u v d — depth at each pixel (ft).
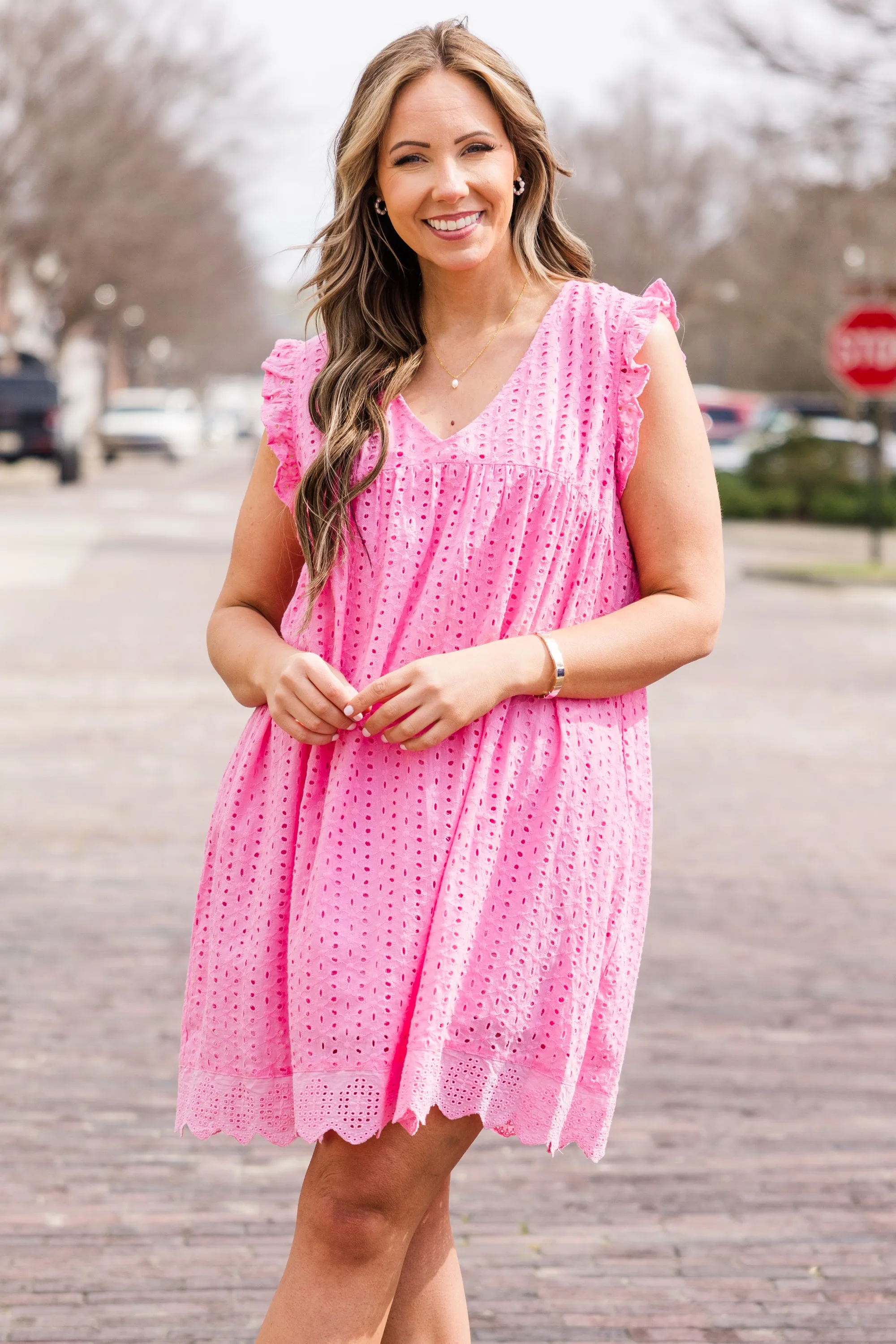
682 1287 11.84
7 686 38.17
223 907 8.09
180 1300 11.51
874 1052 16.98
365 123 7.95
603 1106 8.00
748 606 61.46
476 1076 7.57
